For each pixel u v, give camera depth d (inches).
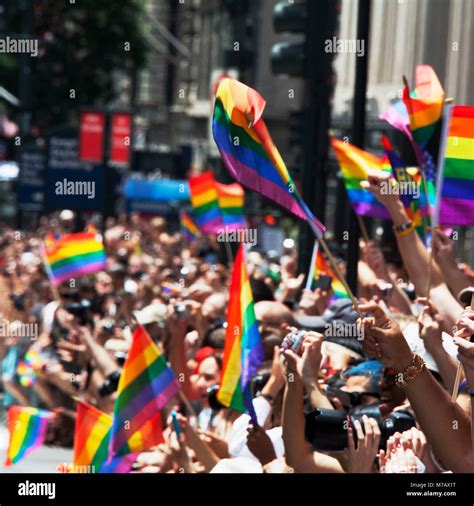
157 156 3393.2
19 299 1144.2
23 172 2265.0
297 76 832.9
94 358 690.8
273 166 391.5
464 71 2095.2
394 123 569.0
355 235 641.6
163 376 500.7
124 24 4037.9
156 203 3208.7
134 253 1593.3
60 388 826.8
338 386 432.1
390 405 414.0
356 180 650.2
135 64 4116.6
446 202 427.5
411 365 340.8
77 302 911.0
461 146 425.1
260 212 1680.6
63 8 3941.9
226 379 446.0
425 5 2153.1
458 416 342.0
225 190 1024.9
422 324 386.6
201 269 1036.5
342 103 2106.3
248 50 1190.3
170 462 494.9
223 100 394.3
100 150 1879.9
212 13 5088.6
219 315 658.8
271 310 486.3
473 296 338.0
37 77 3865.7
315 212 839.1
